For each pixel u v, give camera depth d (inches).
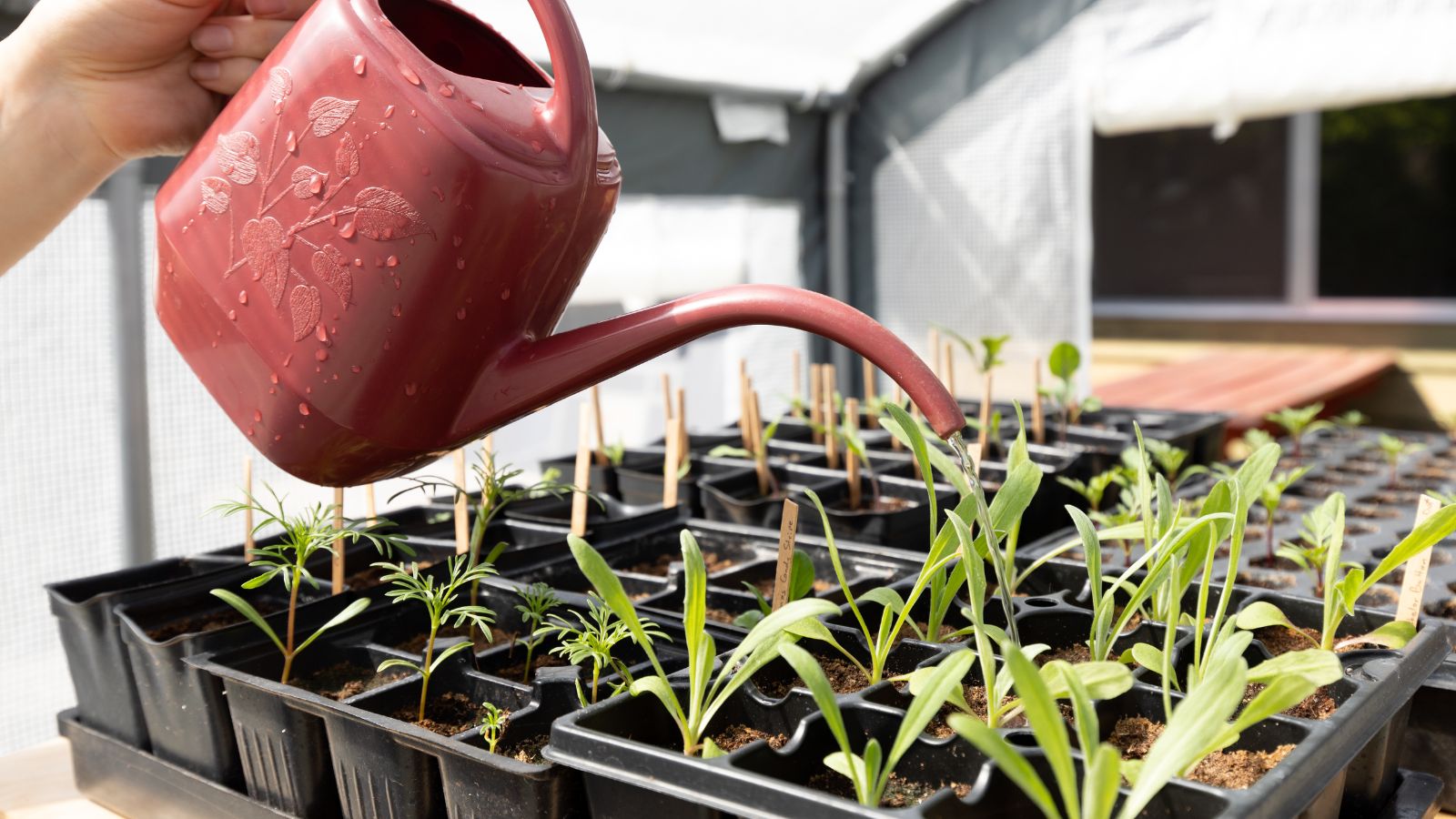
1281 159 178.2
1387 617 41.3
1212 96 110.0
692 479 72.8
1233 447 108.0
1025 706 22.8
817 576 54.4
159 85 34.8
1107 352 195.0
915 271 133.3
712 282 124.6
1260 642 38.7
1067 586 49.8
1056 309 123.7
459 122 26.5
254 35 32.1
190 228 28.7
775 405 129.8
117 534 77.0
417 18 32.0
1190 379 148.6
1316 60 103.3
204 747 40.9
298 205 27.3
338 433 28.8
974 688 38.0
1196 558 37.6
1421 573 39.6
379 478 31.1
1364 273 174.4
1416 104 167.3
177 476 79.9
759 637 31.3
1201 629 38.4
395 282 26.9
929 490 36.8
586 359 28.3
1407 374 167.0
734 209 126.8
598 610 39.9
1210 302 186.7
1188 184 185.9
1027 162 123.7
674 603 49.8
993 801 28.5
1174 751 24.0
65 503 74.2
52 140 34.7
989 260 127.6
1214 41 109.3
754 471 73.4
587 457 54.8
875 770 27.2
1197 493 68.2
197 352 30.3
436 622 39.2
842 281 135.9
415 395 28.2
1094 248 195.5
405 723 34.4
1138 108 115.0
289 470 30.8
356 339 27.5
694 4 108.7
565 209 28.1
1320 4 102.7
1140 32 114.0
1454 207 166.9
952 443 28.3
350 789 36.4
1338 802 31.4
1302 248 178.1
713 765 28.5
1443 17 96.2
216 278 28.5
